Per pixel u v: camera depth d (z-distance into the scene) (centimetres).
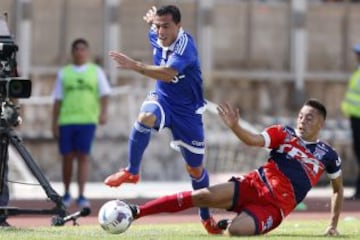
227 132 7338
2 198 3194
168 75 3030
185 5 7825
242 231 2845
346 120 7869
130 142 3059
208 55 7869
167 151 7131
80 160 4609
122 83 7531
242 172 7288
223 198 2914
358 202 5144
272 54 8062
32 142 7181
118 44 7650
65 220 3119
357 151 5431
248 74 7981
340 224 3606
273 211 2892
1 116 3030
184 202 2909
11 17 7469
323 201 5178
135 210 2898
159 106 3088
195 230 3216
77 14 7606
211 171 7269
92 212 4303
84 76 4628
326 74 8106
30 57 7506
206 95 7869
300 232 3141
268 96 8019
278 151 2930
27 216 3972
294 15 8056
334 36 8131
